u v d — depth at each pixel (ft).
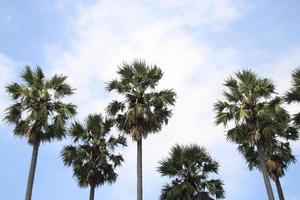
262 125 74.38
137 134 78.89
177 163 85.61
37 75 83.97
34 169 74.13
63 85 83.76
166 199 82.53
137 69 86.33
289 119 77.05
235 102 77.46
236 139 76.23
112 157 95.09
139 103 81.87
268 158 91.66
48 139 79.20
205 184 83.20
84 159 93.25
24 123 77.87
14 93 80.79
